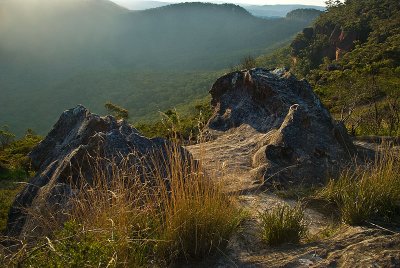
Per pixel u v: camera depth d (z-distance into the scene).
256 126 8.74
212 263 3.29
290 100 8.49
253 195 5.25
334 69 57.66
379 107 12.80
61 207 4.42
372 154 6.59
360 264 2.87
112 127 7.23
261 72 9.89
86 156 5.26
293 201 5.02
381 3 93.81
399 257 2.87
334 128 6.77
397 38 62.84
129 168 4.30
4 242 4.72
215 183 3.83
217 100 10.94
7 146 30.22
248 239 3.72
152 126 21.91
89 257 2.79
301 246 3.43
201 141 4.27
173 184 3.66
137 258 3.13
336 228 3.96
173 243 3.34
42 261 2.79
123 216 3.32
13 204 6.22
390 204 3.98
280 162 6.18
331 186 4.95
